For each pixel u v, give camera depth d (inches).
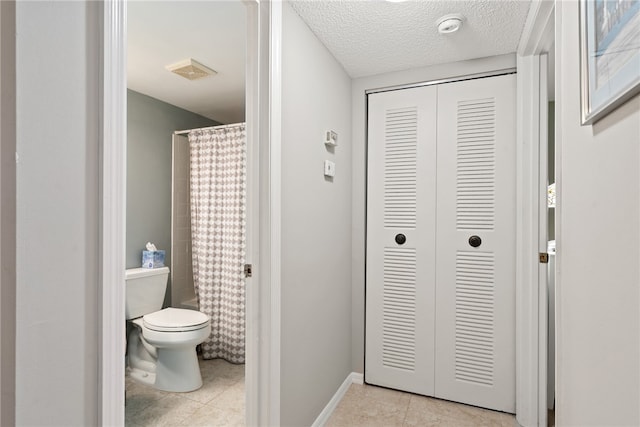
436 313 89.2
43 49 25.3
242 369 106.7
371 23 70.7
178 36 82.0
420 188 91.2
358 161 97.3
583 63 32.9
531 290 77.2
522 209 78.3
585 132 34.9
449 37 75.9
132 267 112.0
